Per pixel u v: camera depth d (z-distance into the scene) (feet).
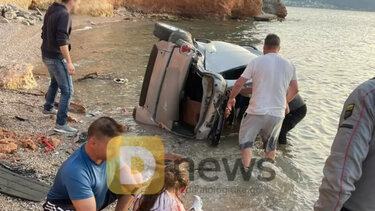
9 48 48.11
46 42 21.99
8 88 31.37
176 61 25.14
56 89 25.50
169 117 25.45
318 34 113.39
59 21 21.18
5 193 16.01
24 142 20.74
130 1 114.42
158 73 25.90
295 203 19.01
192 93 25.98
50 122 24.73
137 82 38.06
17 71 32.68
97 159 10.40
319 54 72.59
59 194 10.78
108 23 88.94
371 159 8.58
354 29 152.56
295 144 26.73
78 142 22.17
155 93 26.11
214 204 18.22
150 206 11.69
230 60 26.76
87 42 60.70
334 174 8.40
